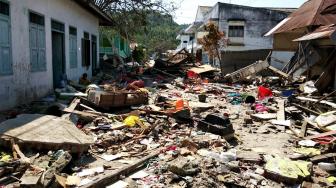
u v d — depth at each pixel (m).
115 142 7.11
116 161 6.08
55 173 4.95
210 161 6.08
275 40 23.91
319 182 5.50
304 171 5.71
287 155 6.75
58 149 5.73
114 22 26.77
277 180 5.52
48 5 12.62
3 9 8.94
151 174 5.57
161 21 30.69
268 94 14.54
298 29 21.16
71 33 16.22
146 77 22.36
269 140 7.93
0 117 8.14
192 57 27.64
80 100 10.26
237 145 7.50
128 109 10.73
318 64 15.95
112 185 5.11
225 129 7.73
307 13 20.47
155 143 7.23
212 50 28.52
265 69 20.39
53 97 11.86
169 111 9.68
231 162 6.15
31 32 10.95
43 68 12.20
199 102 12.76
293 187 5.33
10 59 9.40
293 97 12.84
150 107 10.42
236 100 13.54
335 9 19.27
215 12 32.94
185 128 8.62
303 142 7.60
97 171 5.51
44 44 12.28
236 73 19.86
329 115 9.40
